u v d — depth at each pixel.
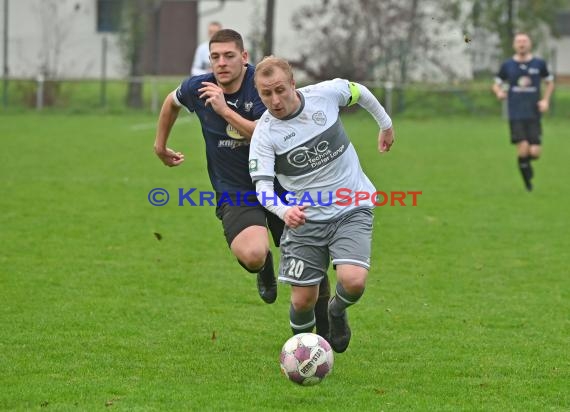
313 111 17.08
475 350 19.23
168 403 15.62
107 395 16.02
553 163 53.06
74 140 61.34
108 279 25.23
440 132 70.94
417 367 18.05
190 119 79.94
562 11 106.69
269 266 19.88
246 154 19.05
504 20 88.69
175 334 20.19
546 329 20.89
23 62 95.06
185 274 26.05
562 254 29.25
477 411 15.49
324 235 17.36
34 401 15.65
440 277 26.06
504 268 27.22
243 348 19.25
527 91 41.66
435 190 42.88
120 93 90.50
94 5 98.12
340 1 86.19
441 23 86.69
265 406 15.59
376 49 86.25
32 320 21.00
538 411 15.52
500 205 38.69
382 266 27.44
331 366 15.98
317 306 19.20
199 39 105.31
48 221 33.69
